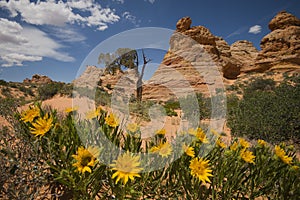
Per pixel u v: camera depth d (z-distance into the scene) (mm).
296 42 35000
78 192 1517
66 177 1476
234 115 7832
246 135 5891
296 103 6531
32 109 1923
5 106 3564
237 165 1738
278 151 1783
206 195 1770
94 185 1518
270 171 1750
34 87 26984
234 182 1737
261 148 1983
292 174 1772
